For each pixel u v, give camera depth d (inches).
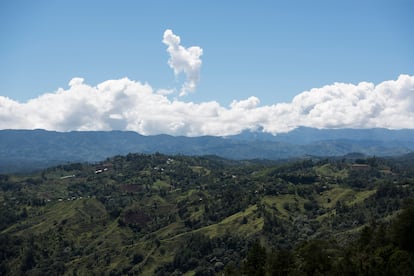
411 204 5703.7
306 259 5452.8
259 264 5900.6
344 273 5078.7
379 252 5452.8
